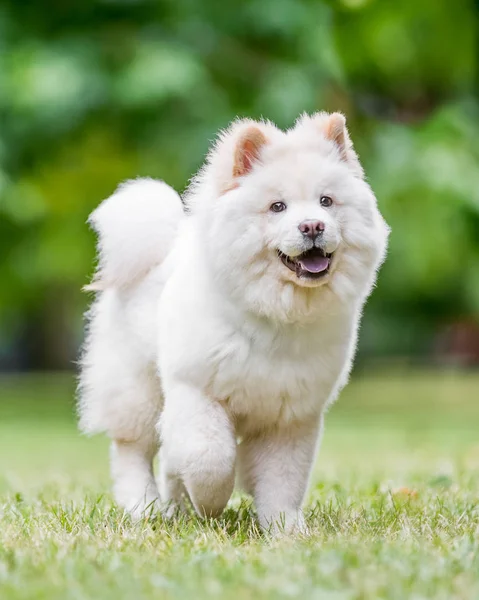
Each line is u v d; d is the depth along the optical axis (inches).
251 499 386.3
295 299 303.1
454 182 963.3
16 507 369.4
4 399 1203.9
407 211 971.9
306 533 309.3
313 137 318.0
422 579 240.7
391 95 1084.5
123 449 378.3
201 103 967.6
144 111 975.6
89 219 397.4
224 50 999.0
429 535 302.8
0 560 263.3
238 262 303.1
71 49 966.4
